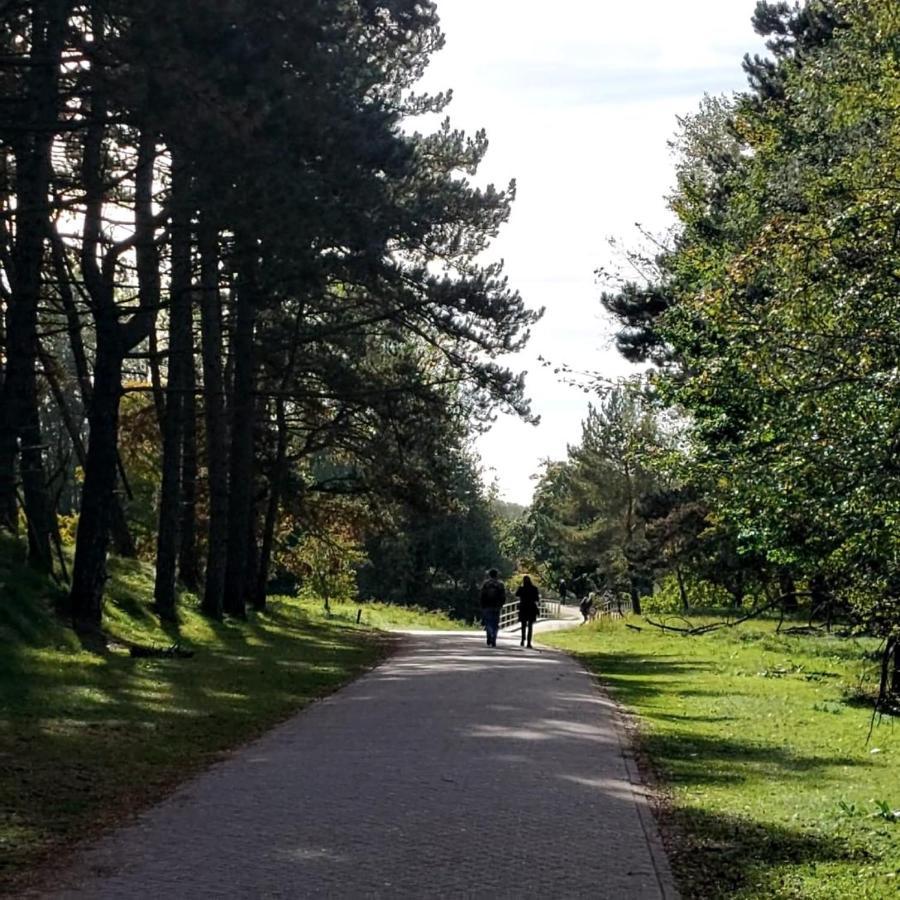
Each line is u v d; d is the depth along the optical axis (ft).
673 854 30.86
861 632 39.91
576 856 29.50
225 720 52.75
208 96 56.13
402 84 111.55
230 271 79.61
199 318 120.16
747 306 38.29
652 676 84.64
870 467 33.30
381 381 120.37
